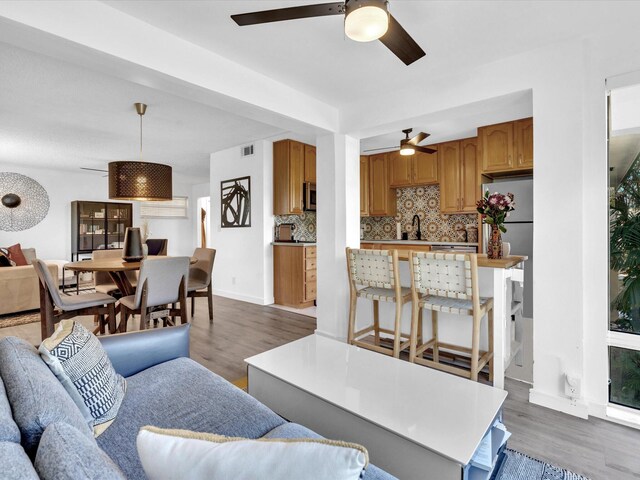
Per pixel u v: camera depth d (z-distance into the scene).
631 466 1.61
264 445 0.60
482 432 1.25
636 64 1.96
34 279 4.41
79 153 5.49
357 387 1.59
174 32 2.08
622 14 1.90
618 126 2.07
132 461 1.06
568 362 2.11
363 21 1.48
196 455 0.60
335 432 1.46
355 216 3.48
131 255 3.47
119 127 4.14
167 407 1.33
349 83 2.80
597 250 2.07
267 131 4.38
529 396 2.24
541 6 1.84
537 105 2.23
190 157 5.96
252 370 1.87
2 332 3.59
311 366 1.83
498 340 2.31
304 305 4.79
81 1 1.73
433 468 1.17
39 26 1.59
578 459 1.66
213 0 1.80
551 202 2.16
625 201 2.09
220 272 5.68
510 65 2.35
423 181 5.08
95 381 1.23
